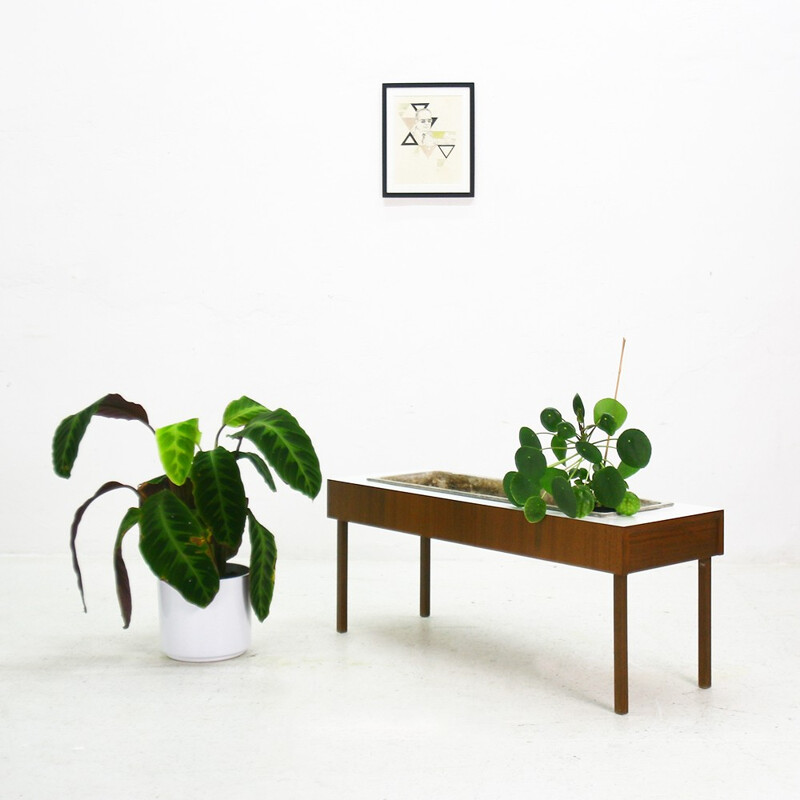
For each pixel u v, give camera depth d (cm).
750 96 416
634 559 235
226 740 227
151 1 421
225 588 284
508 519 260
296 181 424
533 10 418
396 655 290
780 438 421
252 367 428
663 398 423
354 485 304
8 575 395
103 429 428
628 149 420
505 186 421
